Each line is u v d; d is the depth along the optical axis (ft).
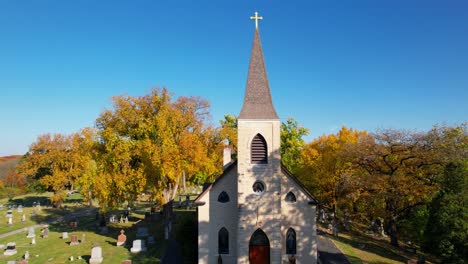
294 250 112.88
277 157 106.73
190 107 158.71
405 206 146.82
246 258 105.70
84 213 245.04
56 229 188.96
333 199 174.91
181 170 142.72
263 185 107.34
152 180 150.71
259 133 107.24
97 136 165.37
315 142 201.77
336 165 172.04
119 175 150.30
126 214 215.92
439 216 112.78
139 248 135.74
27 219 221.46
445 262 113.50
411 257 130.82
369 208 153.89
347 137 183.42
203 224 113.50
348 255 128.26
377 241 157.07
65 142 262.06
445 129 132.67
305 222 113.19
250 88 110.73
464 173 116.98
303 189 113.70
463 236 106.73
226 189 114.21
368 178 141.08
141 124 145.18
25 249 145.89
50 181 252.42
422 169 135.03
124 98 153.58
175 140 149.69
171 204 164.76
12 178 378.94
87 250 140.36
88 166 230.48
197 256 119.96
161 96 151.53
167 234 152.87
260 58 113.19
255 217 106.22
